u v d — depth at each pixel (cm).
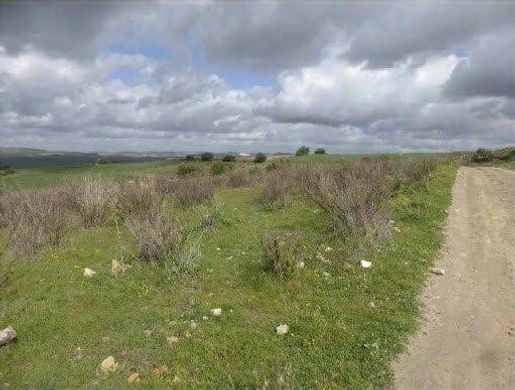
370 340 492
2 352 499
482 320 543
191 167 2391
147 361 470
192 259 709
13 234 896
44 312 583
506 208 1222
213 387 426
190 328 532
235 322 546
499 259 772
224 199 1497
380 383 422
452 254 800
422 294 619
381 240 791
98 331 537
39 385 436
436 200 1295
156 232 759
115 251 834
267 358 466
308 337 502
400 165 1955
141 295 627
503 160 4466
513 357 460
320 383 422
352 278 653
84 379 445
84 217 1054
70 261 782
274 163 2617
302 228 967
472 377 430
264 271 687
